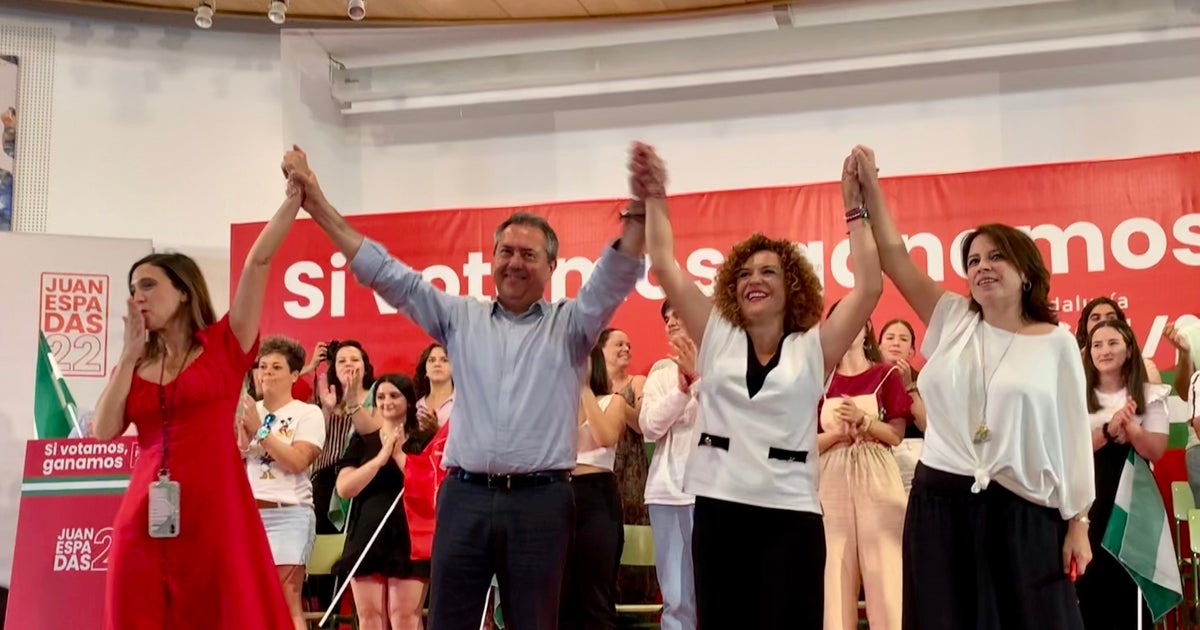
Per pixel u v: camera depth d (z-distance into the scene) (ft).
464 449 9.32
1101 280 14.75
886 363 13.83
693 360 13.21
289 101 18.15
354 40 18.01
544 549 9.07
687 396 13.50
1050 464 8.61
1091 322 13.91
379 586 14.84
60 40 17.84
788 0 16.48
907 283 9.62
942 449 8.98
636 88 17.33
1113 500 12.37
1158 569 12.10
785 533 8.57
